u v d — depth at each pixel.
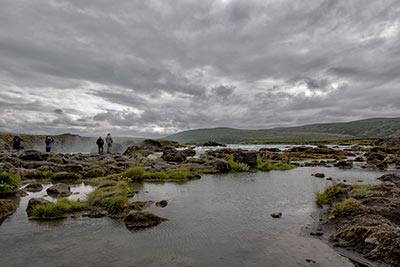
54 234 9.38
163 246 8.34
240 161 30.86
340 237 8.63
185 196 15.52
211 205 13.35
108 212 11.92
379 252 7.38
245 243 8.57
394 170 28.77
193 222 10.65
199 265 7.11
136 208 12.54
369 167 31.73
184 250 8.05
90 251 7.97
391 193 12.95
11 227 10.12
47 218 11.17
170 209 12.59
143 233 9.45
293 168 31.47
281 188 17.98
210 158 36.50
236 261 7.34
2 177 16.00
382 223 8.89
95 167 26.91
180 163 32.16
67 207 12.09
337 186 14.93
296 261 7.34
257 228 9.95
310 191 16.89
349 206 10.70
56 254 7.78
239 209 12.57
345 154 52.94
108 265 7.11
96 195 14.23
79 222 10.71
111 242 8.66
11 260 7.41
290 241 8.72
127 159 36.84
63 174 22.25
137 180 21.67
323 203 13.50
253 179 22.23
